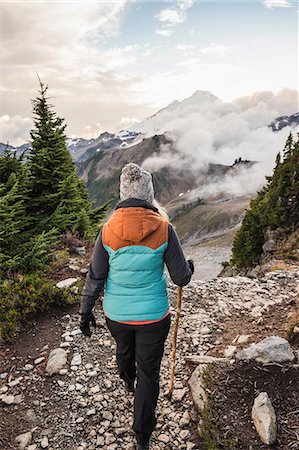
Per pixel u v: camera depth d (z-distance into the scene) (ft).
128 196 10.30
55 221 32.89
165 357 16.01
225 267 130.82
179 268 10.44
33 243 25.80
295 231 90.58
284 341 13.71
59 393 13.83
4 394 13.80
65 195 35.88
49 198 34.99
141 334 10.58
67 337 17.19
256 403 11.69
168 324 10.86
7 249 25.05
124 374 12.56
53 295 19.34
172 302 21.61
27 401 13.46
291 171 103.96
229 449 10.67
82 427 12.31
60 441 11.77
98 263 10.47
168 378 14.56
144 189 10.30
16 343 16.72
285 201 98.43
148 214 10.05
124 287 10.40
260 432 10.93
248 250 104.22
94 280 10.56
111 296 10.59
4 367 15.26
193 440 11.59
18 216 31.86
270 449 10.55
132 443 11.67
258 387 12.46
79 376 14.69
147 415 10.78
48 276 23.58
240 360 13.70
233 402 12.20
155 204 10.75
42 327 17.97
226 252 314.35
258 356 13.44
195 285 24.48
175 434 11.86
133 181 10.21
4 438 11.87
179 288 13.09
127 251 10.03
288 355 13.16
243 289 23.61
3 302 18.60
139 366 10.96
